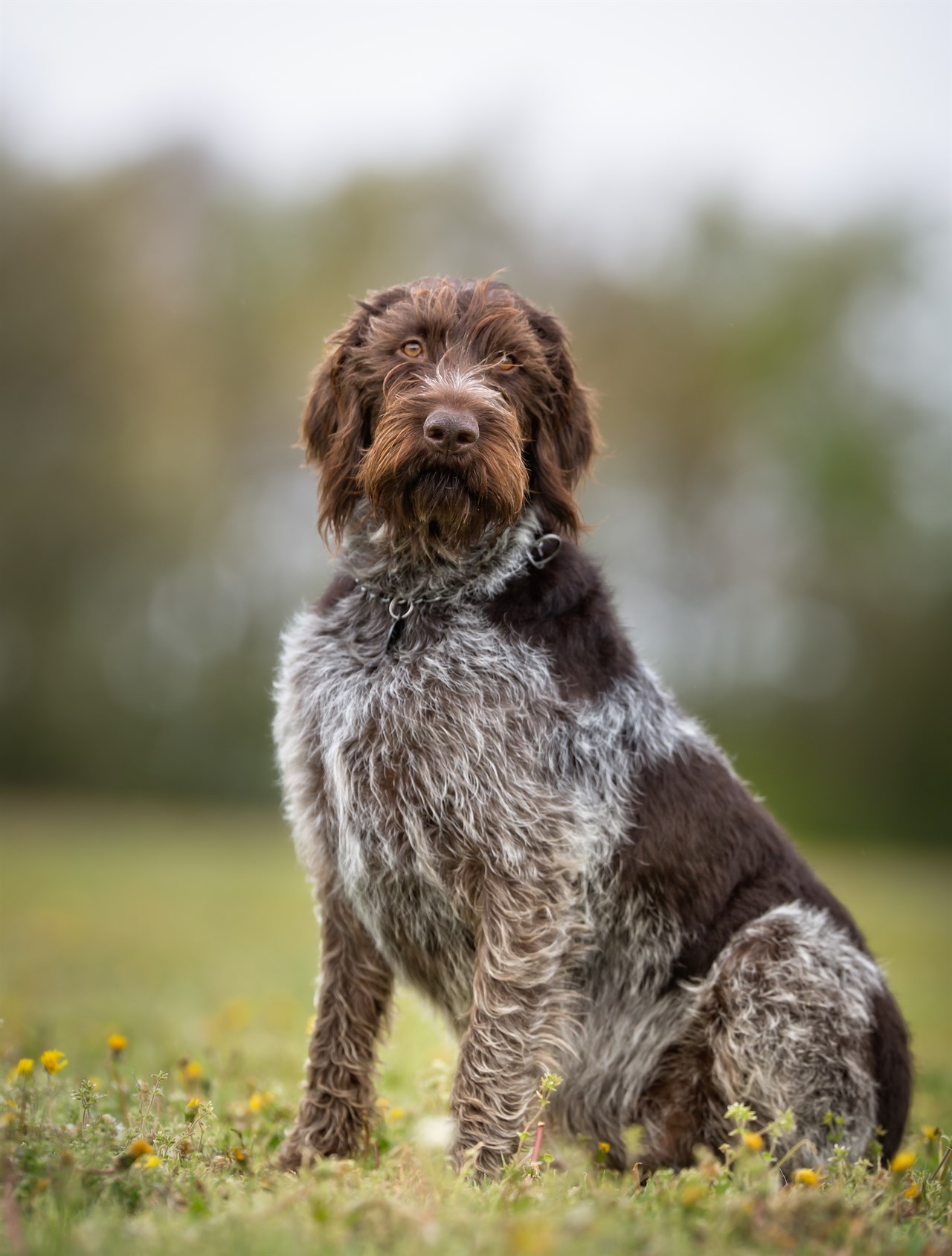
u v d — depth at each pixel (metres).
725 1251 3.83
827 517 33.91
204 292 34.00
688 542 34.41
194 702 33.06
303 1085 5.94
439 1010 6.08
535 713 5.60
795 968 5.66
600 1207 4.20
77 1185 4.18
